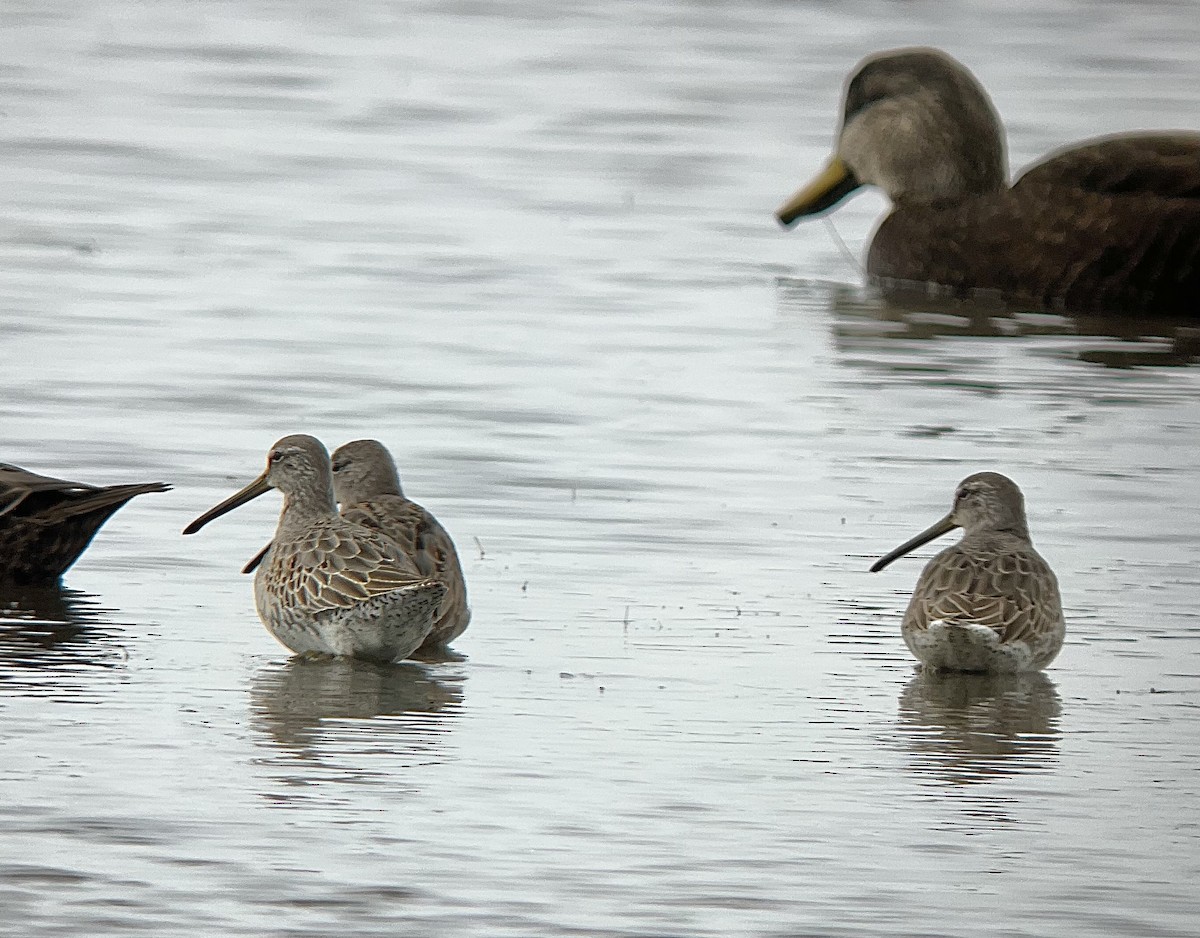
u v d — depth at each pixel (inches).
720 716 480.7
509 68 1699.1
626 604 574.6
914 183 1136.8
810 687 508.1
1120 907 371.9
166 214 1157.7
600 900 368.8
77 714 466.6
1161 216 1037.2
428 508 661.3
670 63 1731.1
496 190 1258.6
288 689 493.4
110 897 363.9
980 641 514.9
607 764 443.5
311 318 931.3
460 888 372.5
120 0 1993.1
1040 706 498.3
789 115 1526.8
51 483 585.9
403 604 508.4
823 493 693.3
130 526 641.6
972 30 1915.6
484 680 505.4
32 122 1419.8
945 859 393.4
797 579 605.0
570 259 1083.9
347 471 587.8
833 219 1267.2
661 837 400.5
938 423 789.2
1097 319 1021.8
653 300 1003.3
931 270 1088.2
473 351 880.9
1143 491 698.8
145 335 887.7
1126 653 544.1
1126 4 2055.9
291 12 1957.4
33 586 583.2
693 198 1261.1
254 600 562.3
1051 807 424.2
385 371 840.3
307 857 384.8
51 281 984.9
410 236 1123.3
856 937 356.8
